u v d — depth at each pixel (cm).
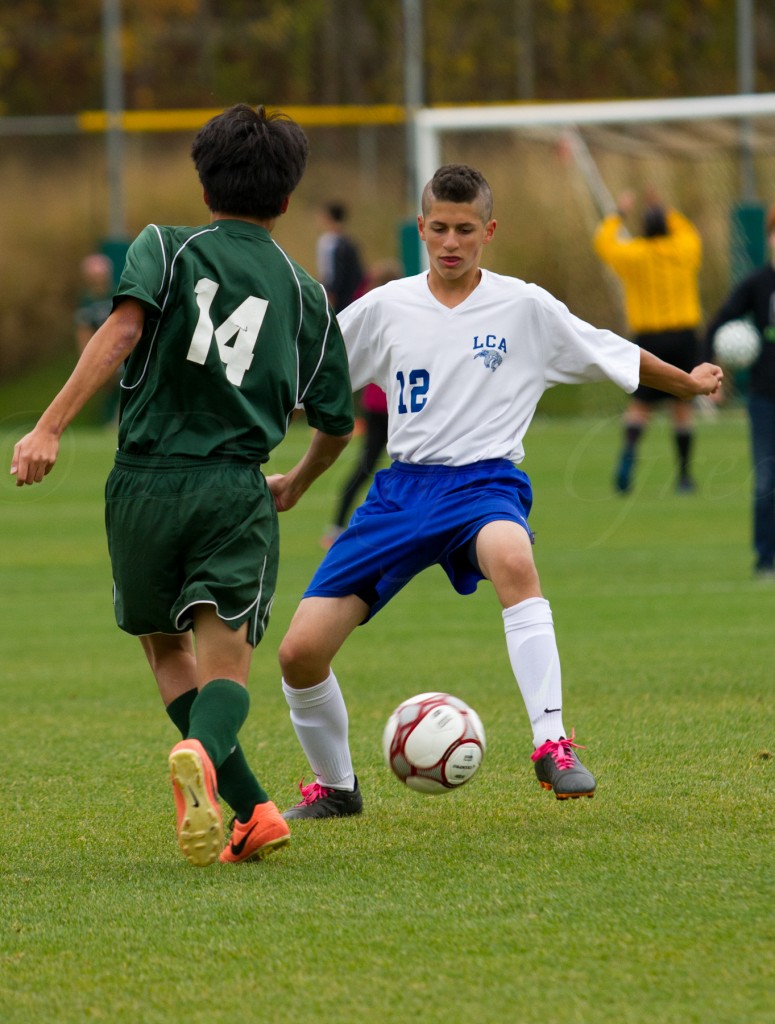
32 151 9581
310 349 1527
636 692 2369
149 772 1938
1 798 1794
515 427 1725
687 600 3362
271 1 11319
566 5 10944
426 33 10794
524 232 7944
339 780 1698
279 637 3156
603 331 1767
